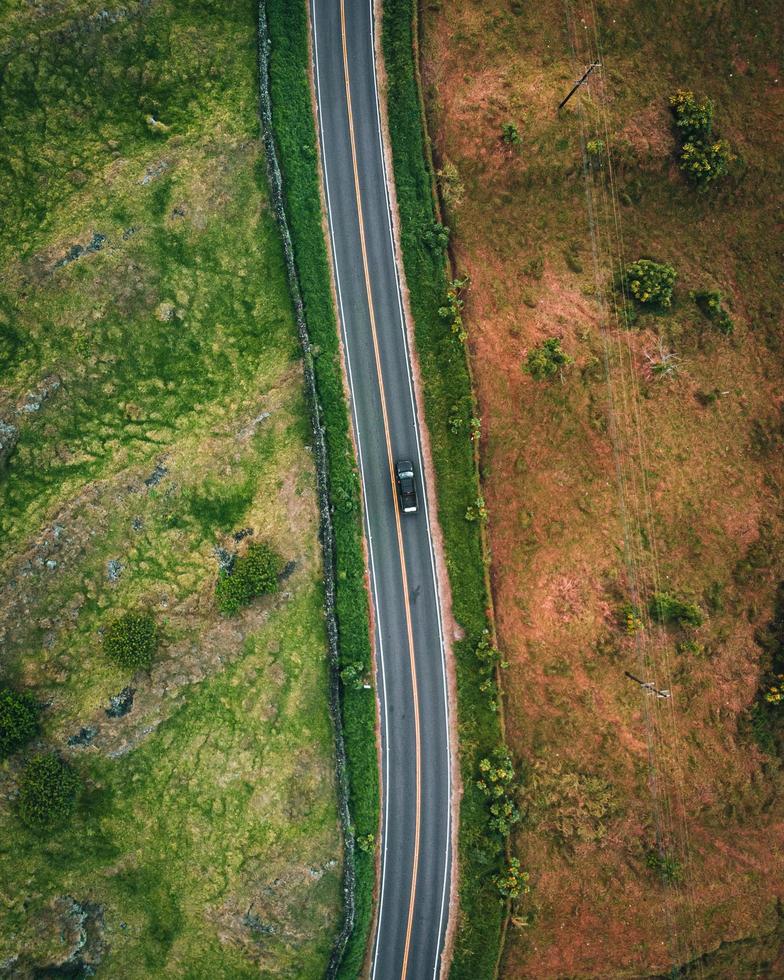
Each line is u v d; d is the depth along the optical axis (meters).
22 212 48.91
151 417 50.31
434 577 51.69
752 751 54.16
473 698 50.88
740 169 56.56
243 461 50.47
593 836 51.28
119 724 47.88
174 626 48.88
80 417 49.66
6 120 48.44
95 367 49.66
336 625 49.69
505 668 51.41
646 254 55.44
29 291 48.72
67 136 49.41
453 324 51.19
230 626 49.28
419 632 51.44
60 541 48.22
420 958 50.19
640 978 52.09
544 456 52.81
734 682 54.19
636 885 51.88
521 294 53.41
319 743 49.19
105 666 48.03
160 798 48.34
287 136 50.88
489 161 52.69
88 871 47.16
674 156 54.81
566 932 51.31
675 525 54.00
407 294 52.47
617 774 51.84
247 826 48.31
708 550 54.38
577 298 54.03
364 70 52.84
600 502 53.25
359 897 48.94
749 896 52.91
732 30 57.09
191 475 50.06
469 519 50.72
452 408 51.16
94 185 49.47
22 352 49.16
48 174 49.19
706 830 53.28
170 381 50.69
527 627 51.84
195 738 48.97
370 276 52.44
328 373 51.12
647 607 52.88
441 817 50.84
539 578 52.25
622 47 55.00
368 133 52.75
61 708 47.25
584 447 53.38
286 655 49.53
